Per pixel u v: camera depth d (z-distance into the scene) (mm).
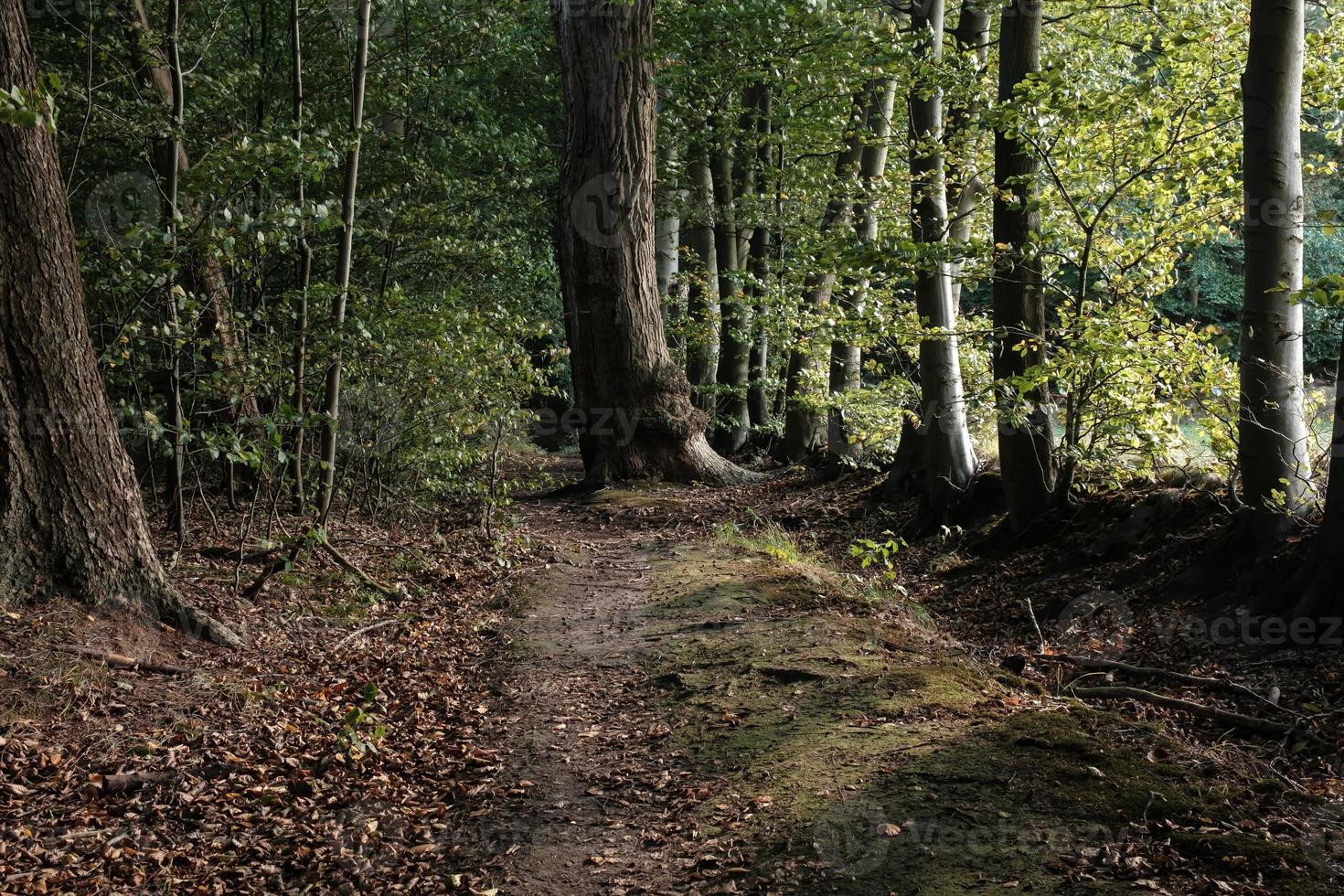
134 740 5367
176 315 8445
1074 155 8812
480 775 5301
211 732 5586
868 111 15672
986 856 3732
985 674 6223
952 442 11789
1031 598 8500
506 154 17531
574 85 17266
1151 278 9281
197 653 6641
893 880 3666
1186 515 8430
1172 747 4836
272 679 6578
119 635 6328
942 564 10250
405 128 17125
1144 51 10359
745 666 6527
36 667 5695
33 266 6281
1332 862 3564
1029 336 8969
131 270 7504
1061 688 6395
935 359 11766
